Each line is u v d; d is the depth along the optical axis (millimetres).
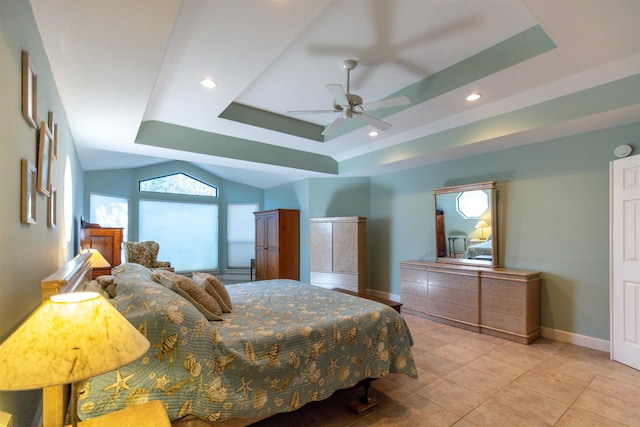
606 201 3393
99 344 940
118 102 2693
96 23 1668
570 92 3049
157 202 7570
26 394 1358
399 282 5707
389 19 2369
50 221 2020
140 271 2869
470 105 3521
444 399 2467
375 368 2332
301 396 1958
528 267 3994
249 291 3402
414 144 4633
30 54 1529
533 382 2727
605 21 2066
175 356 1628
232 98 3326
